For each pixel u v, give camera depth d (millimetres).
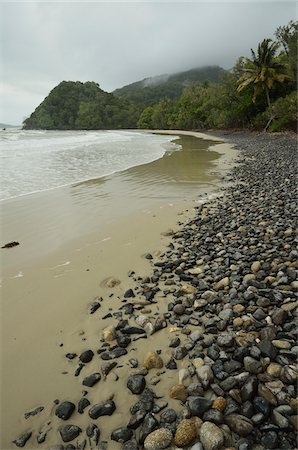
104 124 129000
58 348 2898
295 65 30188
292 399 2152
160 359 2654
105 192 9055
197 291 3695
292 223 5590
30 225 6285
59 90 145750
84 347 2902
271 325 2904
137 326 3150
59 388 2465
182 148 24734
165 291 3771
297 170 10664
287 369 2365
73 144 29203
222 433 1964
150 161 16156
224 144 28125
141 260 4684
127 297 3689
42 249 5164
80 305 3576
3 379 2557
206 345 2781
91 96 148875
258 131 36156
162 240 5441
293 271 3795
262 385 2273
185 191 9141
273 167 12094
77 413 2254
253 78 33812
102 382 2494
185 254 4742
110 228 6109
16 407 2318
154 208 7410
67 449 2006
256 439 1957
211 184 10070
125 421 2178
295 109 27000
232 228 5723
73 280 4148
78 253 4996
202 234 5586
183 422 2059
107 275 4254
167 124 86000
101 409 2234
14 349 2893
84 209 7363
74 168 13477
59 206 7605
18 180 10641
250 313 3164
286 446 1902
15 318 3355
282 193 7797
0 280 4172
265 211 6562
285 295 3355
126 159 17016
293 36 29531
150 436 1990
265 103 37656
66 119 137625
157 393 2357
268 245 4738
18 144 28750
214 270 4191
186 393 2309
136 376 2490
